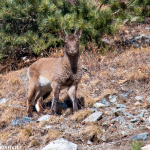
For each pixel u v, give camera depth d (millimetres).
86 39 25969
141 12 27938
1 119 15805
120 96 17219
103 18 24688
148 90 17859
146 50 23594
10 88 20594
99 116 14703
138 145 7961
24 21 24969
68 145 12031
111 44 27344
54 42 24531
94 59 23172
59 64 16062
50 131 13727
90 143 12680
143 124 13688
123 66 21484
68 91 16391
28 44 25234
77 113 15422
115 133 13195
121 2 27188
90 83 19828
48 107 17453
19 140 13555
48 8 23625
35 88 17062
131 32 28812
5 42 24578
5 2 22891
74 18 24703
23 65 26078
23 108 17312
